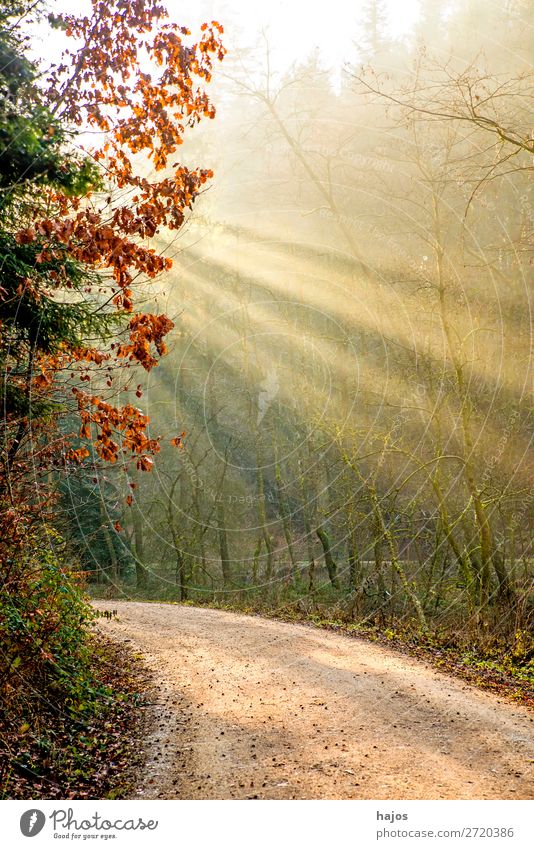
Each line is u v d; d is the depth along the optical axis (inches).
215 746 299.1
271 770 263.6
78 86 358.6
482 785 240.5
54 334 353.1
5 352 347.3
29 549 356.5
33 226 327.6
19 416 349.1
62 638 373.1
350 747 287.4
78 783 265.0
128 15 353.4
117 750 303.3
